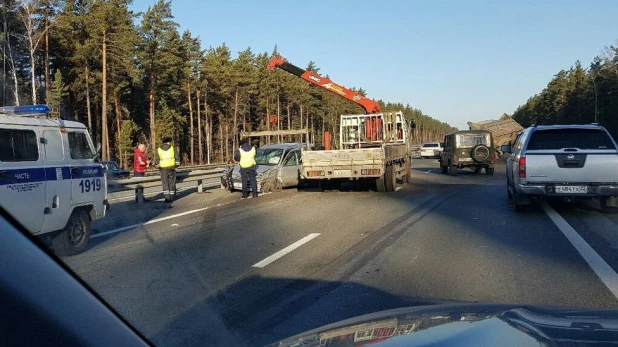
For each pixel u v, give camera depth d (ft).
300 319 16.16
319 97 260.62
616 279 20.22
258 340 14.29
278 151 62.03
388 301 17.98
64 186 24.66
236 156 52.90
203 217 38.88
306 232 32.17
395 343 7.73
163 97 186.39
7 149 21.74
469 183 67.82
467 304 10.34
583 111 268.21
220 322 15.64
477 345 7.14
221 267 23.07
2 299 6.84
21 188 21.98
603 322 8.07
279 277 21.44
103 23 128.36
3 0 113.60
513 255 24.82
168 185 48.55
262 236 30.89
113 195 48.26
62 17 122.42
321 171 53.26
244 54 223.71
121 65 140.46
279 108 236.84
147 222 36.42
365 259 24.64
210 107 219.41
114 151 181.37
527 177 35.96
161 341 13.84
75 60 131.75
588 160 35.01
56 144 24.70
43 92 132.87
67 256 24.31
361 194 54.39
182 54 185.06
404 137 67.15
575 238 28.55
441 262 23.75
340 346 8.13
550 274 21.22
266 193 57.16
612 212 37.29
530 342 7.08
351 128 65.82
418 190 58.03
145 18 160.25
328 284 20.35
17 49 119.34
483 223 34.22
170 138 49.42
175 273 21.34
